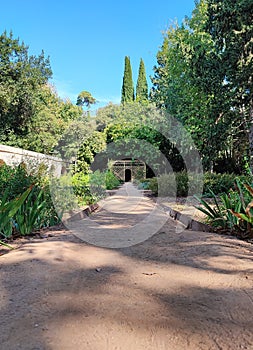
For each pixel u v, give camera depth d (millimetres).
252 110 11117
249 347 1380
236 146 13930
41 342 1423
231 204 4395
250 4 9547
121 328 1563
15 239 3984
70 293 2049
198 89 13016
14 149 8789
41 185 5488
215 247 3295
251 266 2594
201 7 15805
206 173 11148
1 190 4418
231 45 10414
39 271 2523
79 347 1386
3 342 1422
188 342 1430
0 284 2205
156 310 1776
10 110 18625
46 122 19906
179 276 2400
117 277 2402
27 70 18953
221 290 2074
